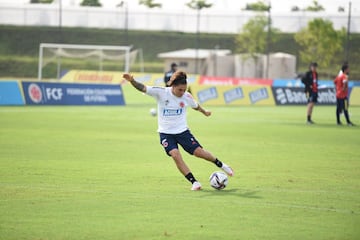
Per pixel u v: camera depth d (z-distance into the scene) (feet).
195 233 83.25
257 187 117.39
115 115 291.58
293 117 303.27
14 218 90.58
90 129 225.97
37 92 339.98
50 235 81.66
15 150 166.20
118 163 146.30
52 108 323.57
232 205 100.83
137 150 170.81
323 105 419.74
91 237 80.79
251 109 360.07
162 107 112.98
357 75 644.27
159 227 86.22
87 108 332.39
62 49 644.69
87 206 98.94
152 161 150.30
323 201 105.19
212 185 114.01
